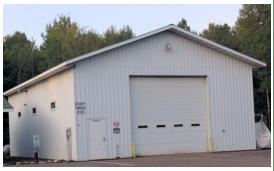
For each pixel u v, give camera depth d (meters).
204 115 28.00
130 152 25.70
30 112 32.28
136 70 26.19
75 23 60.72
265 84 44.22
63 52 58.47
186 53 27.50
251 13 47.03
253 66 29.33
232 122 28.41
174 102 27.34
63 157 26.38
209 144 27.80
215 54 28.27
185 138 27.42
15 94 35.97
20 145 34.84
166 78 27.31
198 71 27.70
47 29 62.34
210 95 27.95
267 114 47.38
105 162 22.91
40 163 24.27
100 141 25.06
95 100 25.12
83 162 23.61
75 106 24.67
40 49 63.38
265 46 44.03
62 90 26.41
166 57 26.95
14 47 57.59
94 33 61.72
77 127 24.66
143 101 26.62
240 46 52.72
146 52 26.52
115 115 25.53
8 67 46.16
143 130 26.48
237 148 28.41
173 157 24.67
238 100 28.67
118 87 25.72
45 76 28.25
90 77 25.11
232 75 28.62
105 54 25.55
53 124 27.97
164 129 27.00
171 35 27.23
